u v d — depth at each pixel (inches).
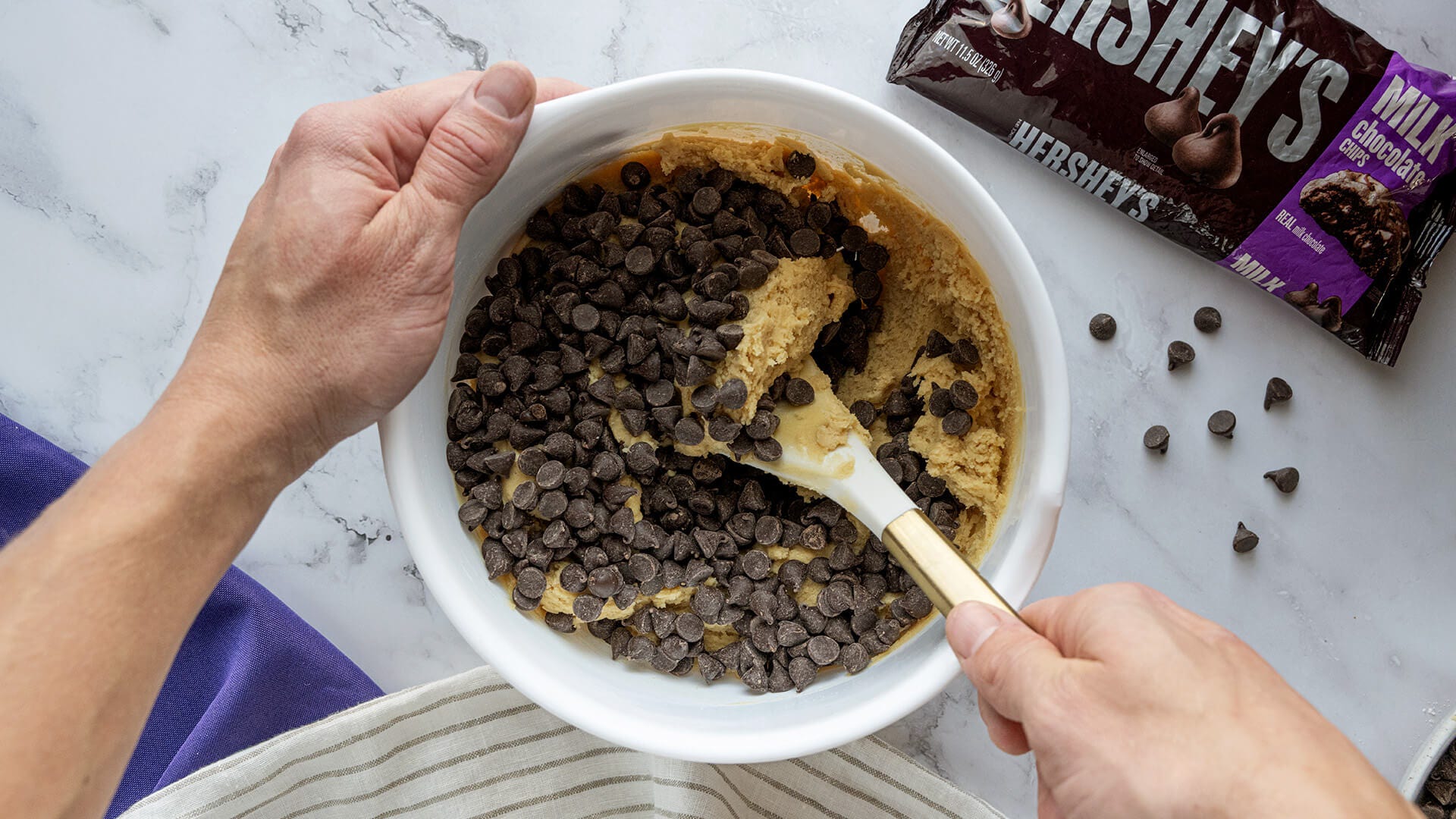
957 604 20.1
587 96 21.3
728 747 21.3
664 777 24.7
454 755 24.8
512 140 20.9
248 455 20.3
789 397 23.0
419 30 25.9
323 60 26.0
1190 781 18.0
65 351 26.2
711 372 22.5
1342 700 26.0
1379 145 24.4
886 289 24.4
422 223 20.6
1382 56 24.2
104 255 26.1
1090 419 26.2
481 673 24.6
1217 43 24.4
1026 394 22.1
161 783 24.3
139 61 25.9
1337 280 25.3
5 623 18.7
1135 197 25.6
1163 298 26.1
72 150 26.0
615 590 22.5
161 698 25.4
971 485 22.9
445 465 22.6
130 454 19.8
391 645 26.0
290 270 20.3
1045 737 18.7
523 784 24.9
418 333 21.0
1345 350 26.1
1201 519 26.1
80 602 19.0
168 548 19.6
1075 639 19.2
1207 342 26.2
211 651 25.3
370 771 24.6
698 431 22.7
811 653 22.8
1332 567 26.0
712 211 23.1
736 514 23.4
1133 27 24.5
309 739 24.2
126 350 26.2
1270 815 17.8
